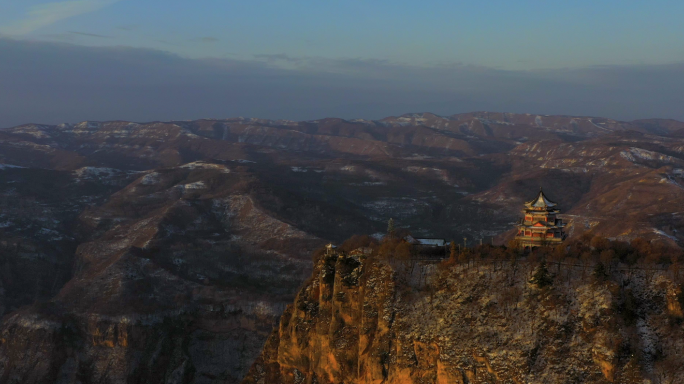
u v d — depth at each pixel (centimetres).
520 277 14438
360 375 14538
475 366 13025
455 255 15650
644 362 12588
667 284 13700
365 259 15925
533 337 13125
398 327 14162
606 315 13162
